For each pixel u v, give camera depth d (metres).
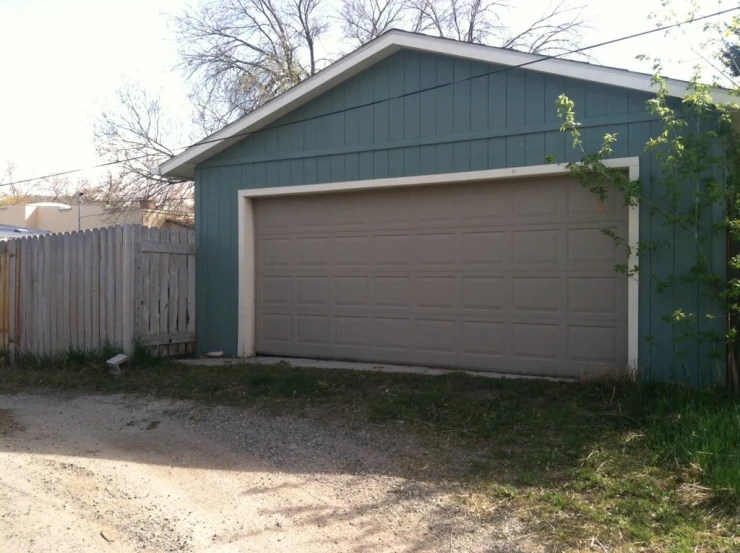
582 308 7.48
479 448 5.44
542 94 7.58
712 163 6.57
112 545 3.94
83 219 28.42
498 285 7.99
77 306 9.74
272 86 18.86
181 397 7.53
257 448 5.75
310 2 19.89
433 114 8.29
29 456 5.70
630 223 7.05
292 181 9.38
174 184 18.47
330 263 9.26
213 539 4.00
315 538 3.98
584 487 4.56
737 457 4.55
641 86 6.85
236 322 9.83
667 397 6.25
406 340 8.63
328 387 7.43
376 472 5.06
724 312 6.56
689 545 3.70
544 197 7.70
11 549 3.89
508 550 3.77
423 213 8.51
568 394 6.65
